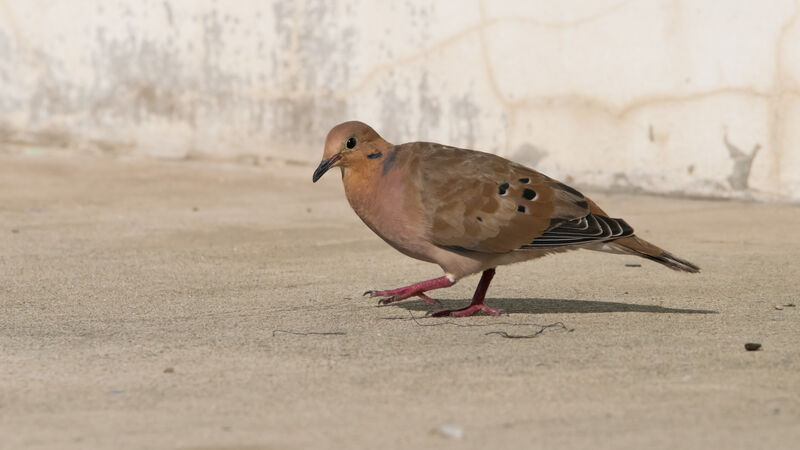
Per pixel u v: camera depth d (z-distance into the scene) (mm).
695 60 16625
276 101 19672
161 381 7215
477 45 18094
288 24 19469
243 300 10242
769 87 16172
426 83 18531
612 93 17203
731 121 16453
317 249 13203
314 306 9961
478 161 9383
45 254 12750
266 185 18156
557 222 9156
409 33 18594
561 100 17562
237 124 19953
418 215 9211
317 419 6293
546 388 6938
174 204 16578
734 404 6527
